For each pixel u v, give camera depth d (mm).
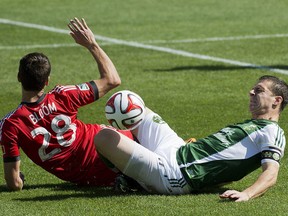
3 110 31703
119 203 19031
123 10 60219
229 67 39438
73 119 20562
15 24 54031
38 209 18688
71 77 37969
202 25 53125
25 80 19922
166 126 20656
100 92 20562
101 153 19828
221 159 19547
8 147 20141
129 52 44094
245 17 56250
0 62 41375
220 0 64688
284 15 56875
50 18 56719
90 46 20781
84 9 60875
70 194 20250
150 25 53375
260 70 38562
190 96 33375
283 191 20078
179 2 63969
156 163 19641
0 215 18234
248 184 21078
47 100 20203
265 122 19766
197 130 27953
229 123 28891
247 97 33000
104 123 29391
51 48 45406
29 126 20109
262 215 17750
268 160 19234
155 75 37844
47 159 20516
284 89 20156
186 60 41531
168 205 18703
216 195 19562
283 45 45375
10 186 20609
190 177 19500
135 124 20578
